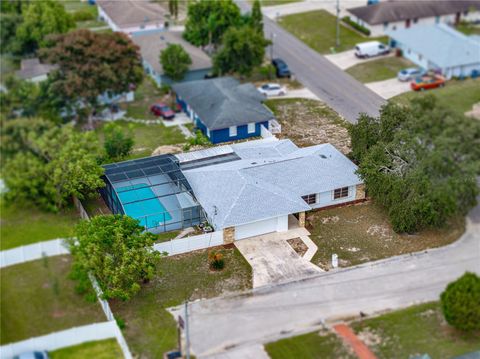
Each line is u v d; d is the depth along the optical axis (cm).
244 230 6153
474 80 9238
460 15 11131
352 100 8838
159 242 6072
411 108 6222
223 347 4906
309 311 5250
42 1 9906
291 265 5800
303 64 9994
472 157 5738
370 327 5062
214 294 5484
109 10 11481
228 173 6500
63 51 7906
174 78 9200
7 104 5247
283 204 6203
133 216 6081
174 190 6425
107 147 7250
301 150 7081
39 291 5000
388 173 6216
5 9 10656
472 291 4803
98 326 4819
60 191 5475
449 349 4847
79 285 5019
